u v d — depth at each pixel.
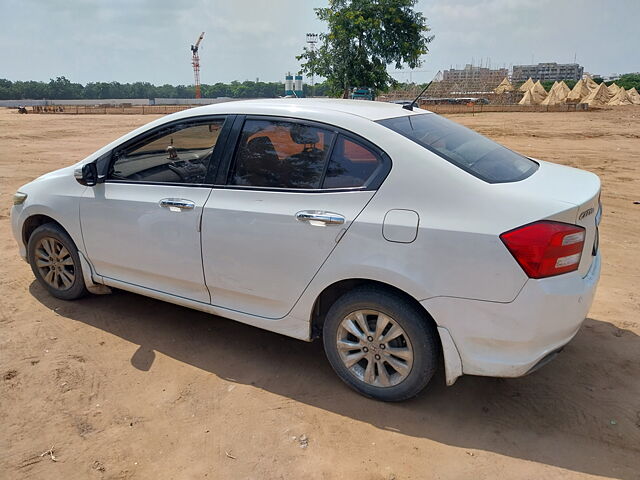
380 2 20.39
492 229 2.65
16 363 3.55
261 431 2.93
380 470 2.63
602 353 3.70
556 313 2.63
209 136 3.57
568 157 14.73
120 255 3.95
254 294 3.40
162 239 3.67
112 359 3.64
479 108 45.12
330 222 3.00
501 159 3.27
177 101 109.50
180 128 3.67
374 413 3.08
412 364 2.96
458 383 3.38
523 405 3.14
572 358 3.64
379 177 2.96
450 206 2.76
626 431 2.90
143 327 4.12
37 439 2.84
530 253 2.58
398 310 2.91
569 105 44.91
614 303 4.54
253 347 3.85
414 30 20.95
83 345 3.82
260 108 3.44
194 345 3.86
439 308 2.78
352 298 3.07
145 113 49.59
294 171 3.23
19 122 33.00
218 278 3.50
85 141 20.19
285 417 3.04
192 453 2.75
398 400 3.12
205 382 3.39
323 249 3.04
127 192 3.84
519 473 2.60
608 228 7.13
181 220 3.55
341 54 20.95
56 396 3.21
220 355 3.73
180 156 3.67
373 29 20.28
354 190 3.01
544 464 2.66
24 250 4.65
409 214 2.83
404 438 2.87
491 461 2.69
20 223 4.53
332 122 3.17
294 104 3.44
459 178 2.81
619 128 25.00
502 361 2.74
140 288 3.96
